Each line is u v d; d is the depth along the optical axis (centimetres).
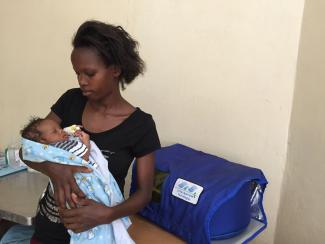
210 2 164
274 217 172
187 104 178
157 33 177
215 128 175
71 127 112
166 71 179
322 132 136
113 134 112
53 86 207
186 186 133
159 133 188
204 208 125
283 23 153
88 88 106
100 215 103
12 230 156
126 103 117
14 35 210
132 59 111
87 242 108
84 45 104
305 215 148
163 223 139
